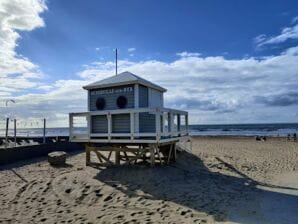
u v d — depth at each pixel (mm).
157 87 15047
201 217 7070
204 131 87688
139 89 13531
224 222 6699
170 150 13672
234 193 9555
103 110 13773
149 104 14445
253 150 24828
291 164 16812
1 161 15836
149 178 10625
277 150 25031
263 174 13641
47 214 7703
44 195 9367
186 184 10227
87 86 14234
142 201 8414
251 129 90000
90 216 7445
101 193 9266
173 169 12336
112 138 13266
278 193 9766
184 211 7504
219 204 8195
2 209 8180
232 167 15062
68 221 7148
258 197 9156
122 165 12766
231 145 30328
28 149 18266
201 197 8828
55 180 11023
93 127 14062
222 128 105000
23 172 13531
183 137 15227
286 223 6684
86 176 11312
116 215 7402
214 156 18625
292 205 8219
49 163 15703
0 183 11336
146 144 12766
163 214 7336
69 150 22781
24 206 8406
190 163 14789
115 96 13773
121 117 13398
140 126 13195
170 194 9047
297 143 33625
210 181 11047
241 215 7242
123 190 9469
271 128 91938
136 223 6785
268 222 6734
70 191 9641
